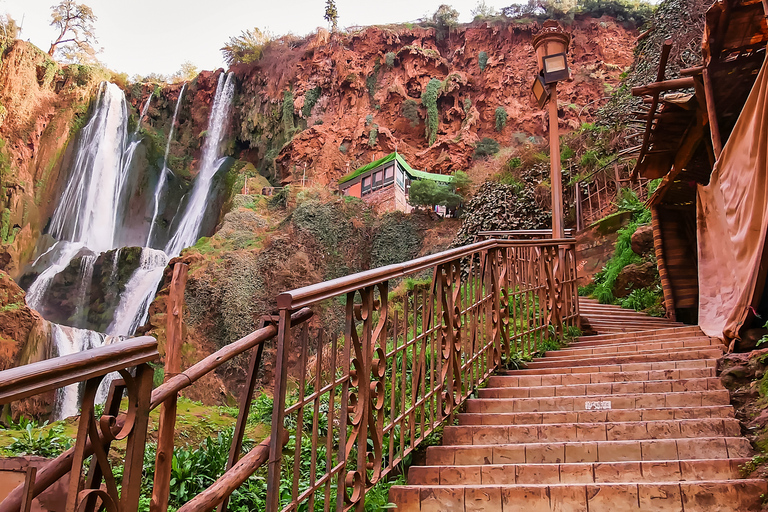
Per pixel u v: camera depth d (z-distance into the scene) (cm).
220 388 2105
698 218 693
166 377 607
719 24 611
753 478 307
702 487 294
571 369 517
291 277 2636
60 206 3781
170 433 197
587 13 3872
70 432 527
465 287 488
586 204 1764
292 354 2098
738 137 582
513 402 446
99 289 3111
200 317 2458
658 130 834
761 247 486
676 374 451
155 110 4519
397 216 2889
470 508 322
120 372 160
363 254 2858
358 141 3806
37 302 3077
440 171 3534
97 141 4044
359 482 297
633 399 421
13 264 3375
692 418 383
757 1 576
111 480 155
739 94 722
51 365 133
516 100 3734
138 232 3975
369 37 4134
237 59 4425
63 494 174
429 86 3822
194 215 3925
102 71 4406
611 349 597
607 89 3403
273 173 3909
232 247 2753
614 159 1708
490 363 512
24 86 3809
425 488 331
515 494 318
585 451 360
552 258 697
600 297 1160
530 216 1914
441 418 410
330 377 280
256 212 2992
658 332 662
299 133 3900
